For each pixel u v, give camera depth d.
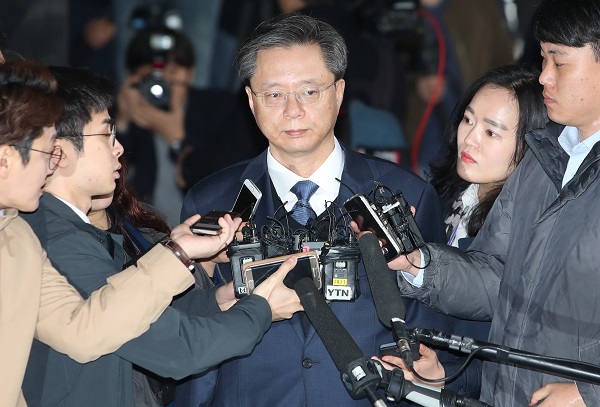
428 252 5.20
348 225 5.07
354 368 4.40
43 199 4.88
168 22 10.68
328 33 5.16
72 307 4.61
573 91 5.05
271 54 5.11
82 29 10.89
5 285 4.49
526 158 5.50
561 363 4.41
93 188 4.93
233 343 4.73
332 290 4.90
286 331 5.27
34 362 4.77
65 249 4.79
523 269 5.18
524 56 8.76
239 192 5.39
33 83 4.48
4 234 4.56
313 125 5.14
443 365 5.39
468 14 10.10
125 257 5.36
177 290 4.67
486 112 5.91
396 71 9.80
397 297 4.66
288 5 10.70
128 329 4.57
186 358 4.67
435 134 9.99
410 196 5.44
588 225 4.96
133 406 4.96
